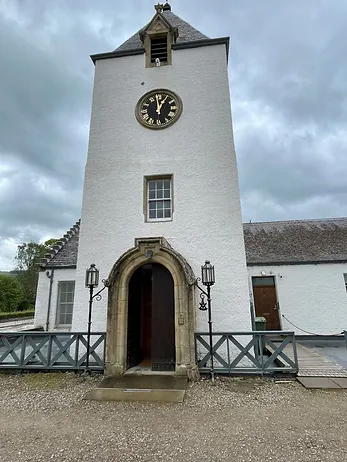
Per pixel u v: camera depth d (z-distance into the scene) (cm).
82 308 850
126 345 757
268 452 370
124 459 358
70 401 557
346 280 1316
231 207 873
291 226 1652
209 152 930
